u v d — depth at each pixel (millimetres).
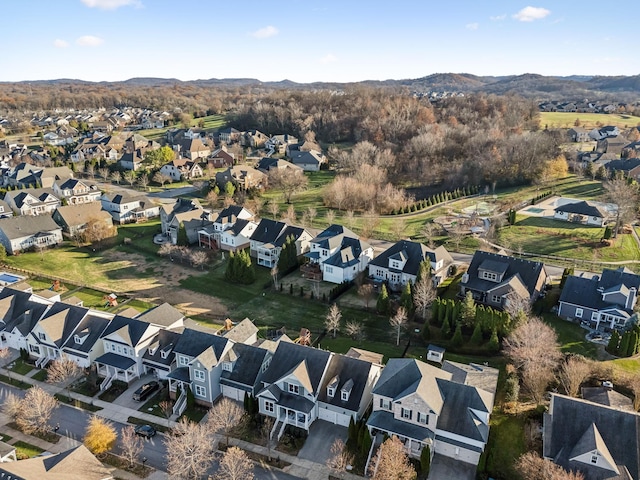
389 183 139250
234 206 110000
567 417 45562
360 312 77750
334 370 54562
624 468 41656
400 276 84250
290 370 54031
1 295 73625
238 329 64562
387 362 57812
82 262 100562
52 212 115438
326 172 173750
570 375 53844
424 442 45969
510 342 62812
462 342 66312
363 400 52844
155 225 123188
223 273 94375
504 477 44969
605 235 98625
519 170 145875
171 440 48094
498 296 75688
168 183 164500
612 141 168875
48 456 43969
